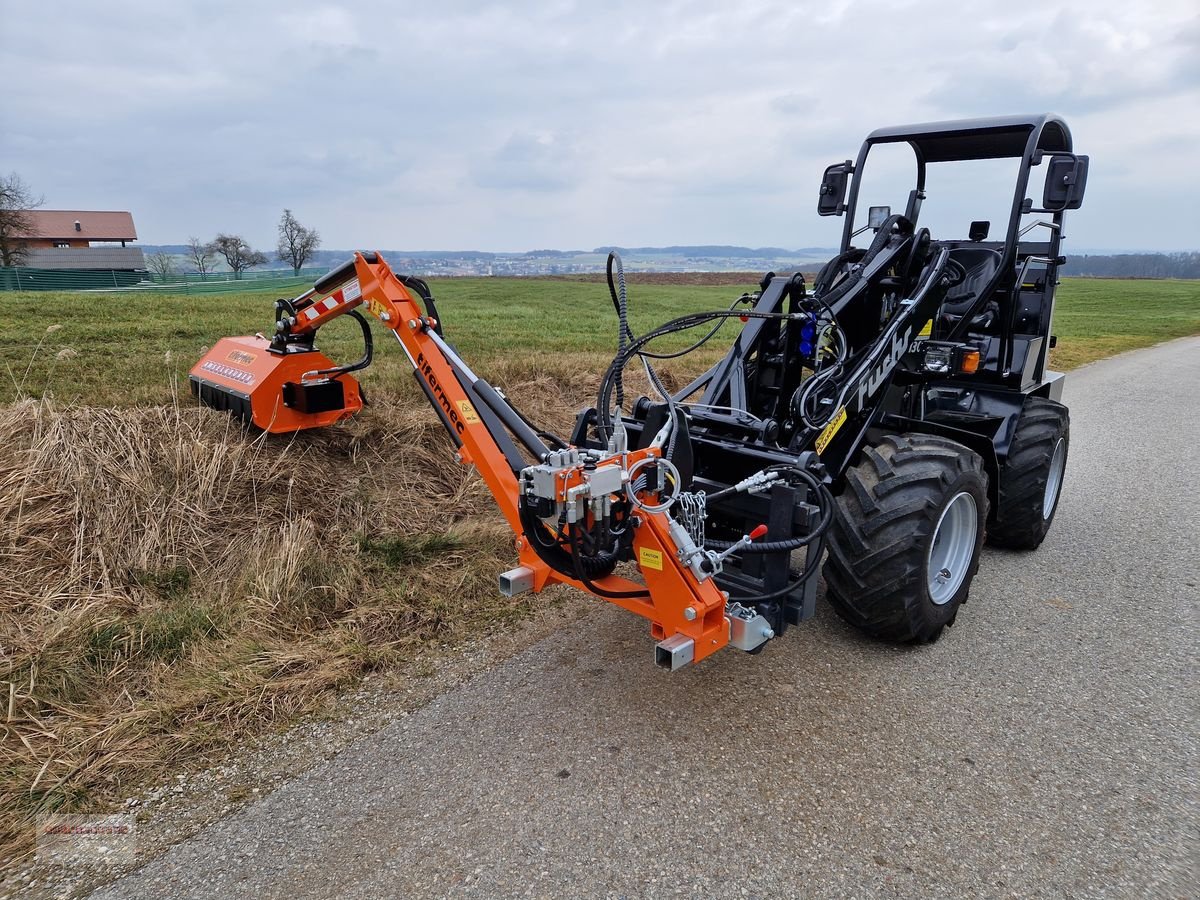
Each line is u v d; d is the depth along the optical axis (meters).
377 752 2.80
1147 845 2.43
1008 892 2.24
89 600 3.57
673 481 2.89
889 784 2.68
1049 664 3.52
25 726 2.86
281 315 4.82
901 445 3.55
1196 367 14.34
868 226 5.08
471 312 21.02
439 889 2.21
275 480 4.61
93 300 15.30
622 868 2.30
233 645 3.39
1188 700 3.24
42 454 4.11
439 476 5.37
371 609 3.75
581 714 3.05
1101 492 6.18
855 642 3.68
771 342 4.00
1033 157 4.39
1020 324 5.27
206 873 2.27
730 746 2.87
